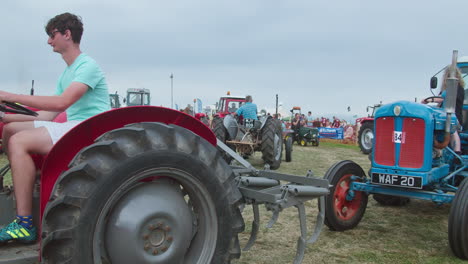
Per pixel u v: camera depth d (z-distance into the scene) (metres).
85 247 1.50
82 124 1.68
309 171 2.60
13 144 1.84
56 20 2.14
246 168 2.62
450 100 3.26
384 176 3.41
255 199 2.23
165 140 1.73
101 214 1.54
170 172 1.73
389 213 4.25
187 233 1.83
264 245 3.11
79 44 2.23
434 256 2.95
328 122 23.27
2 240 1.79
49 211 1.47
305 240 2.29
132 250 1.65
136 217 1.66
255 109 8.11
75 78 2.06
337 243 3.21
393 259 2.87
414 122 3.33
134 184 1.70
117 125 1.80
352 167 3.60
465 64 4.75
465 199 2.86
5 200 1.94
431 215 4.20
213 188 1.85
